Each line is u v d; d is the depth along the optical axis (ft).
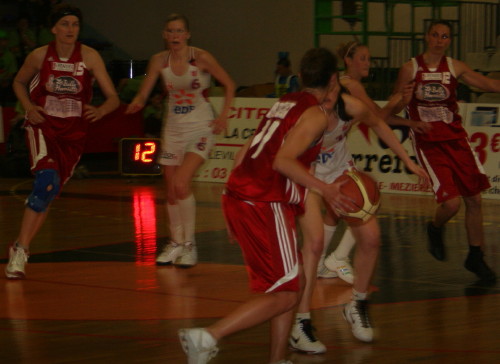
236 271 31.81
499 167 52.80
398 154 24.02
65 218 46.03
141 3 94.63
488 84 30.35
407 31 81.30
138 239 39.37
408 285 29.27
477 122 53.62
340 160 25.14
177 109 31.86
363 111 23.30
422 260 33.91
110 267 32.76
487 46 76.28
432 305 26.25
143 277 30.76
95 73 30.04
